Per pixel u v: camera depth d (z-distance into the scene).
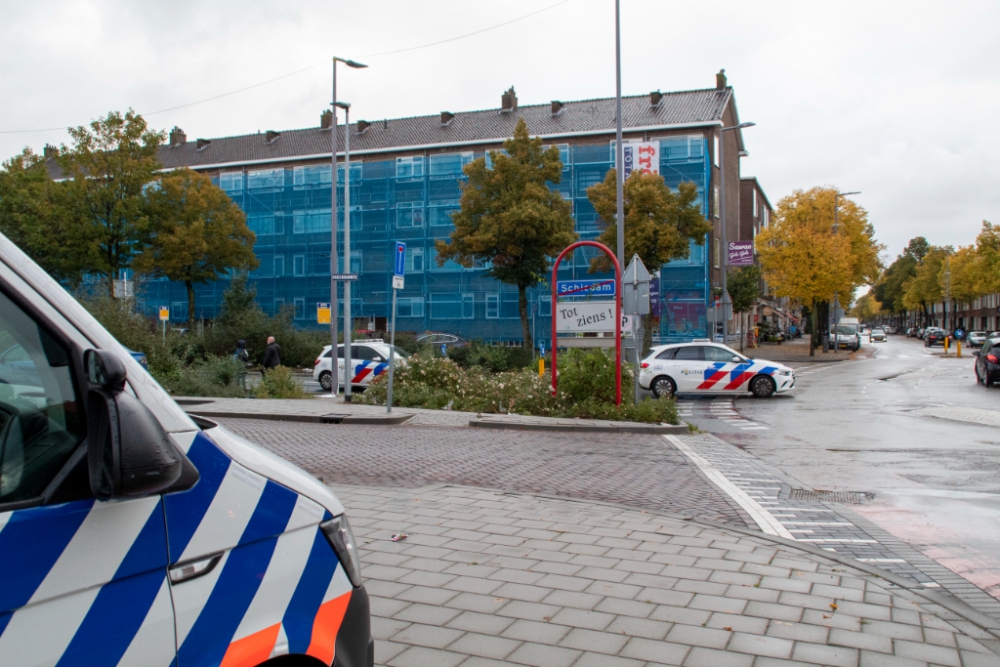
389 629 4.15
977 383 24.72
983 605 4.82
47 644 1.67
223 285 50.41
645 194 34.66
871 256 48.41
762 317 68.81
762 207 77.00
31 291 1.81
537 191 33.62
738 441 13.08
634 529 6.33
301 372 31.27
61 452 1.77
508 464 9.84
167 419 1.99
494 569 5.21
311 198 49.31
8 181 36.31
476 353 32.84
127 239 35.09
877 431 14.15
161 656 1.87
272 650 2.12
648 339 35.53
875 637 4.10
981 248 55.28
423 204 47.06
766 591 4.81
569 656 3.83
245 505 2.13
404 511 6.90
